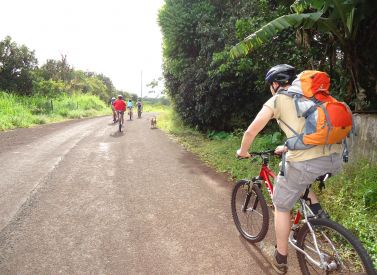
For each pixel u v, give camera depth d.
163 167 8.10
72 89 42.94
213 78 11.95
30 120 19.91
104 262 3.67
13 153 9.73
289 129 2.85
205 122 13.88
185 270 3.53
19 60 28.48
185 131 14.77
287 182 2.97
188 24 13.39
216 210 5.20
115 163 8.52
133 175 7.30
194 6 13.98
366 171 5.35
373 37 6.75
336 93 7.90
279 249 3.29
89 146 11.30
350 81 7.27
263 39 6.18
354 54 6.76
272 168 6.93
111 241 4.15
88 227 4.54
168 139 13.23
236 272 3.50
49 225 4.59
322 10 6.07
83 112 31.23
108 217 4.89
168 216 4.95
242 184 4.27
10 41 28.14
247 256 3.81
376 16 6.50
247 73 11.34
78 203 5.46
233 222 4.73
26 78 28.94
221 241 4.16
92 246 4.02
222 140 11.76
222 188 6.36
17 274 3.43
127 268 3.56
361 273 2.60
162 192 6.09
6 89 27.38
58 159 8.93
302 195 3.13
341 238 2.79
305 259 3.14
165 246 4.03
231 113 13.06
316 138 2.66
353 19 6.29
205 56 13.02
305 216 3.05
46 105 26.81
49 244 4.05
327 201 4.89
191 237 4.27
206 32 12.66
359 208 4.52
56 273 3.45
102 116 31.50
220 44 12.38
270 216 4.90
